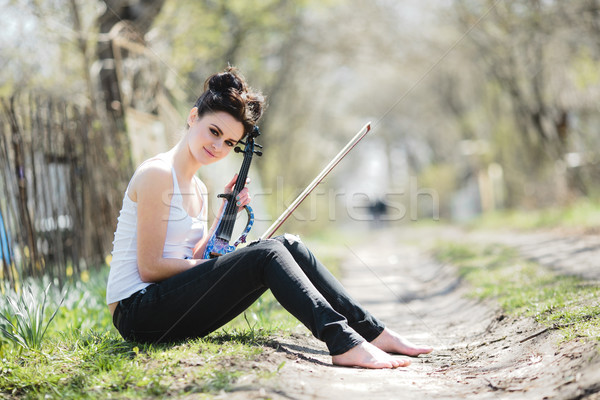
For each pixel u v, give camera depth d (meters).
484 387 2.97
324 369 3.17
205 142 3.43
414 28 23.39
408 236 18.70
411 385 2.99
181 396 2.71
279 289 3.26
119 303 3.47
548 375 2.96
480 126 30.27
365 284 8.05
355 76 35.97
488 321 4.77
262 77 23.08
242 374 2.92
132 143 8.64
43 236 6.41
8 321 3.84
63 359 3.46
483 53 20.53
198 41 15.98
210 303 3.33
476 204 31.28
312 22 22.75
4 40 12.33
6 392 3.08
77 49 12.81
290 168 26.95
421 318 5.55
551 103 19.53
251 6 18.14
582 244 9.64
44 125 6.88
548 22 16.47
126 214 3.46
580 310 3.88
